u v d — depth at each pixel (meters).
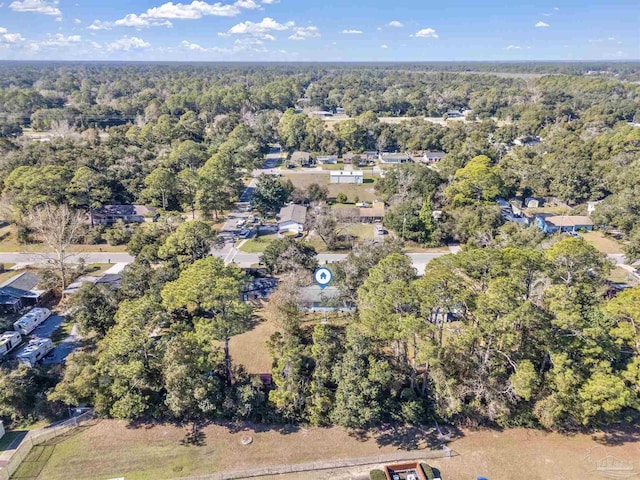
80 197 71.88
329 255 66.62
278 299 46.78
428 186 84.44
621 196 71.69
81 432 33.91
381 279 37.53
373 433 34.53
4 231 72.00
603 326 33.50
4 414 33.75
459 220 70.88
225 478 30.36
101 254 65.62
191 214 82.56
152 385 34.41
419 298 33.56
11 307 49.03
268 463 31.80
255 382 36.16
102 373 33.75
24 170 72.19
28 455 31.70
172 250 52.31
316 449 33.00
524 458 32.41
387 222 72.62
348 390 32.94
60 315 49.88
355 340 34.56
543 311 34.66
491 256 37.03
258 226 78.12
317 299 49.44
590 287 37.78
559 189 89.25
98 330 43.22
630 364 32.34
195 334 35.72
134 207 79.88
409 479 30.53
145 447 32.81
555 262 39.31
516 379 31.73
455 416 35.25
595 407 31.34
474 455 32.56
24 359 39.69
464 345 33.56
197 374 33.94
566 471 31.38
